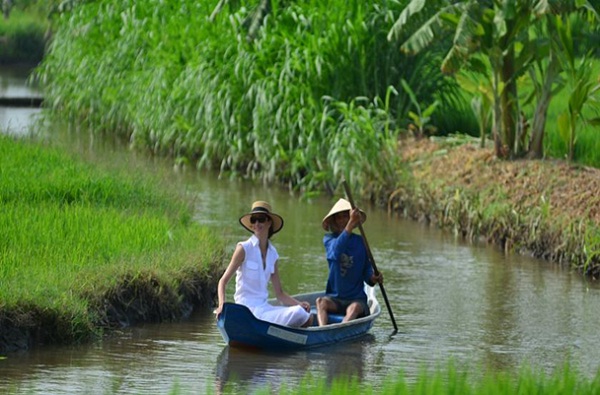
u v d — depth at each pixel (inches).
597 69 2284.7
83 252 1259.2
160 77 2422.5
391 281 1460.4
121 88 2628.0
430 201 1847.9
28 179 1598.2
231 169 2292.1
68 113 2896.2
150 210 1536.7
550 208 1649.9
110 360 1055.0
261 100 2134.6
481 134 2017.7
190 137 2330.2
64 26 2992.1
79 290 1149.1
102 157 2012.8
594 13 1733.5
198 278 1282.0
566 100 2395.4
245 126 2241.6
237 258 1151.0
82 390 956.6
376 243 1694.1
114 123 2716.5
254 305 1156.5
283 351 1118.4
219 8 2251.5
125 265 1216.8
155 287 1216.8
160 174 1855.3
